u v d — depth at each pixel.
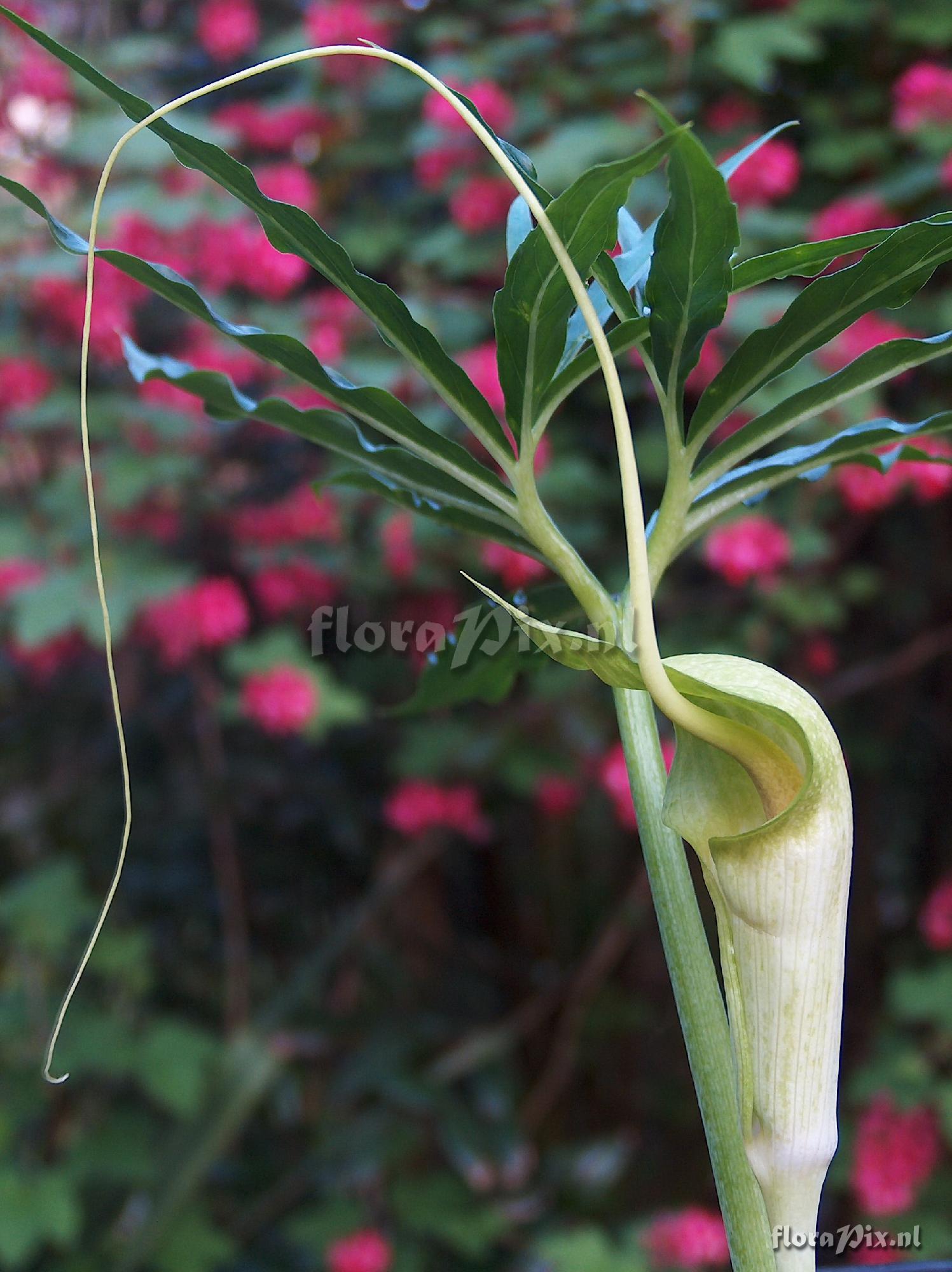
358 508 1.03
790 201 1.07
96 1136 1.06
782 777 0.26
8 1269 0.96
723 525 0.92
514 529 0.31
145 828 1.24
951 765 1.32
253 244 0.96
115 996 1.14
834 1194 1.17
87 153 0.93
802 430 0.92
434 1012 1.34
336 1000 1.28
